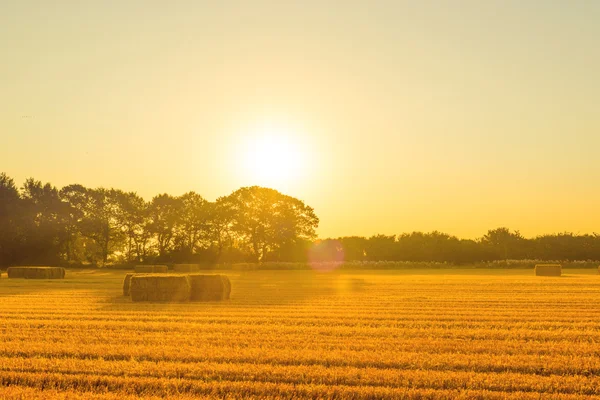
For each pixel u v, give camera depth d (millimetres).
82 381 12188
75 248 98438
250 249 97688
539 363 13609
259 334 17625
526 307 25734
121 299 29656
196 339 16766
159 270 65000
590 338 17375
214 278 28812
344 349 15359
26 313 23109
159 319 21219
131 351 14789
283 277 58219
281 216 96438
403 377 12359
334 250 102000
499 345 15859
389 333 17906
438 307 25531
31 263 90375
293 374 12555
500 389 11727
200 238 99000
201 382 11984
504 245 99750
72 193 97312
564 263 84688
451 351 15172
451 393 11289
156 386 11883
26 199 93625
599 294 32906
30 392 11164
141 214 97938
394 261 95562
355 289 37281
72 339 16750
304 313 22984
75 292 34844
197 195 101000
